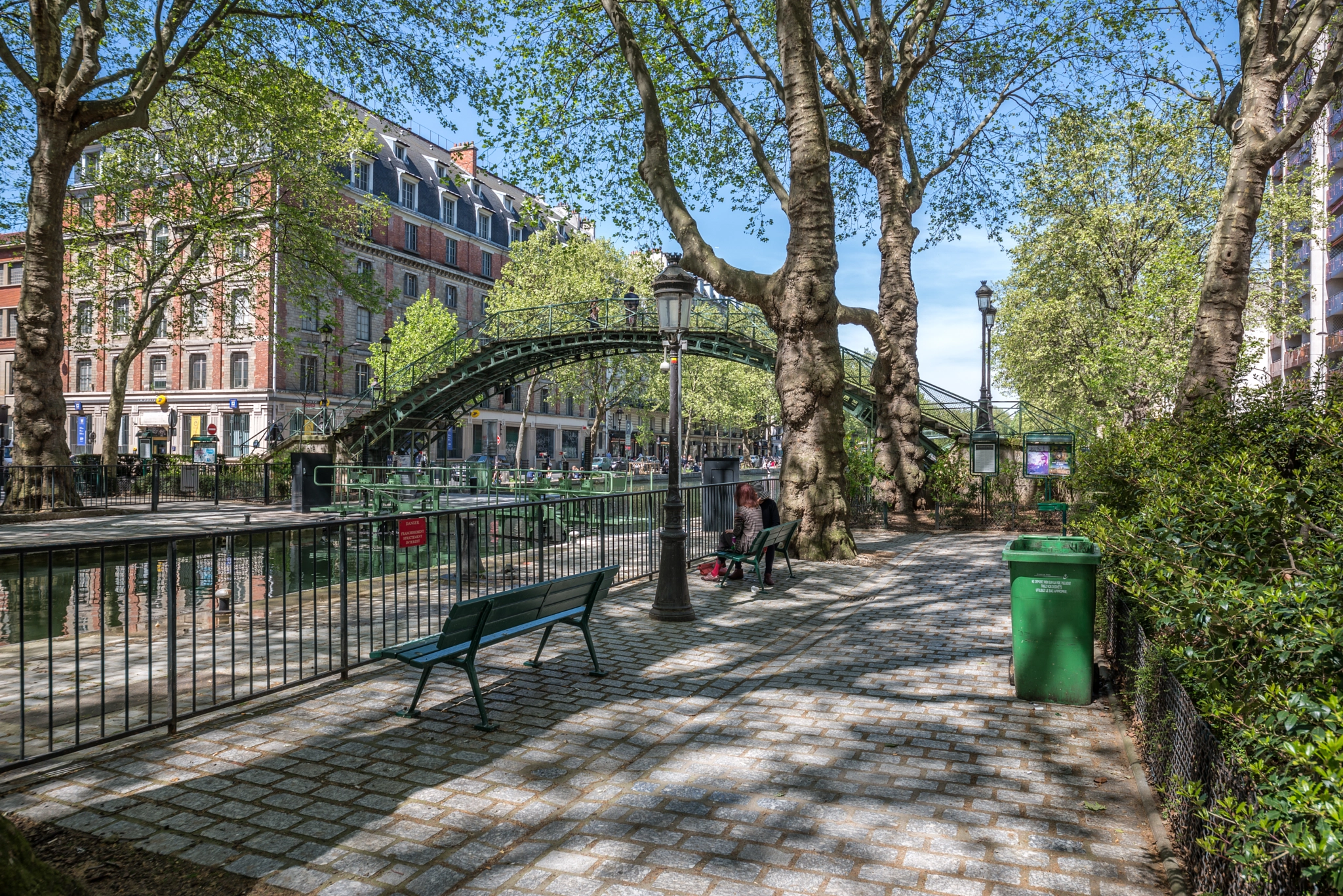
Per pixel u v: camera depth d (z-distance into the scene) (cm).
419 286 5128
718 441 9181
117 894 286
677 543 803
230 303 3000
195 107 2553
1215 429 733
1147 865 312
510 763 420
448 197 5444
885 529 1753
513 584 963
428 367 3259
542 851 323
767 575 998
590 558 980
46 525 1697
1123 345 2403
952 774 405
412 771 408
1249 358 2161
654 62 1617
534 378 3559
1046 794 380
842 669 617
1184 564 378
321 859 316
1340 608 280
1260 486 385
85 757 423
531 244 4403
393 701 529
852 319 1770
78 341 2964
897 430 1875
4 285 4766
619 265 4388
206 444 2816
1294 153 4141
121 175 2531
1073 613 520
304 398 3928
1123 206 2603
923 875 304
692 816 356
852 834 339
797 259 1231
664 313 824
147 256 2648
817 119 1212
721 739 457
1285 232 2667
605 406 4731
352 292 2750
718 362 5803
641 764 418
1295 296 2739
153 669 616
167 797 373
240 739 452
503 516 981
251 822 348
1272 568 372
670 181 1272
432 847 326
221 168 2630
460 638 473
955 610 861
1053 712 504
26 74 1941
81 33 1873
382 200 3014
